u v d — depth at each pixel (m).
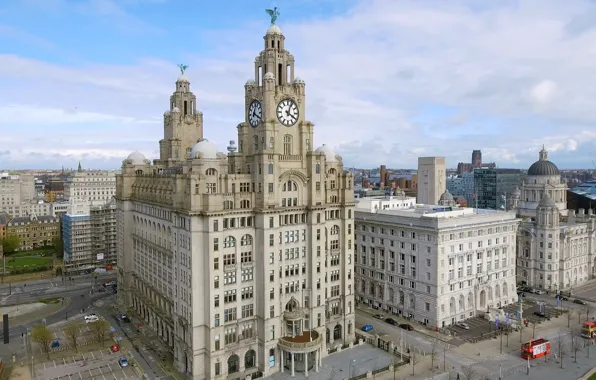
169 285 125.12
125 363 114.88
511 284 163.00
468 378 101.06
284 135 117.88
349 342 128.25
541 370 110.19
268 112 114.12
